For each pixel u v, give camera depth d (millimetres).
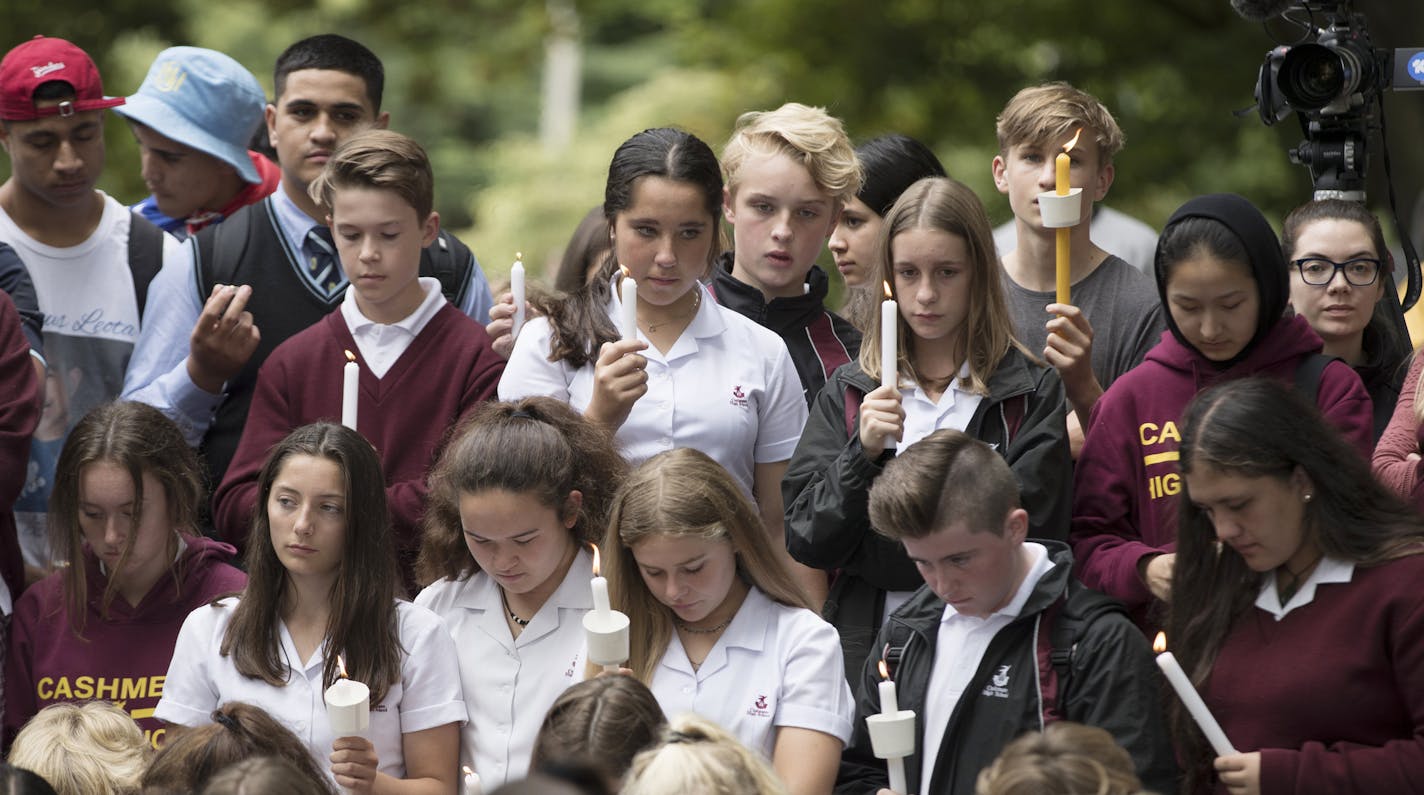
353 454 17297
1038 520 17266
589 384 19188
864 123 48562
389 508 18922
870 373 18391
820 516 17562
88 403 21594
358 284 19594
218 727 15109
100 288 21797
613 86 82062
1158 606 16859
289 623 17375
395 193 19484
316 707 17047
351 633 17031
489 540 16766
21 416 19109
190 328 21500
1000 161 21609
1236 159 46844
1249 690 15062
